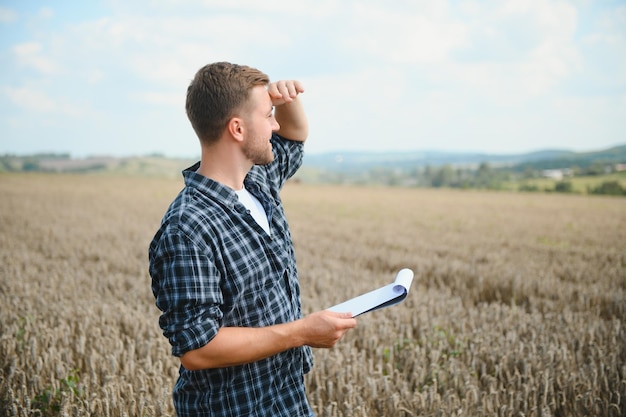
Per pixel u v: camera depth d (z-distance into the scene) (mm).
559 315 6402
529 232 17078
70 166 95750
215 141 2049
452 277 9297
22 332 5508
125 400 4109
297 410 2150
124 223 17969
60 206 24812
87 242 13156
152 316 6512
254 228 2078
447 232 16859
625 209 27969
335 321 1966
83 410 3834
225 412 2023
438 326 5945
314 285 8492
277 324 2076
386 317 6348
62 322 5871
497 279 8797
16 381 4477
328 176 130750
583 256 12305
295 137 2590
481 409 3900
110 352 5148
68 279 8484
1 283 8180
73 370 4777
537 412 3990
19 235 14422
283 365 2131
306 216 22703
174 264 1898
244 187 2264
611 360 4766
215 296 1924
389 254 11875
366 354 5312
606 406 3979
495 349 4965
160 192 37750
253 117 2033
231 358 1915
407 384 4480
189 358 1896
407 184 109562
